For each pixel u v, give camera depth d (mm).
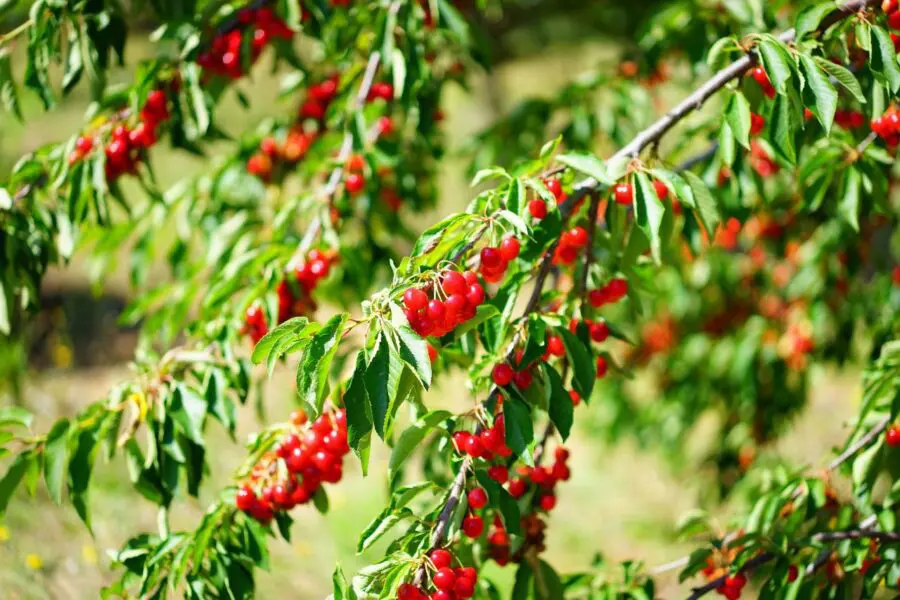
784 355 2918
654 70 2361
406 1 2156
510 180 1758
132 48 4652
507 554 1936
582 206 1887
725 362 3021
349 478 3398
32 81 2064
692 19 2264
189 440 1929
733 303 3154
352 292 2318
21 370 3088
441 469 2207
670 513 3838
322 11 2143
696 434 4227
